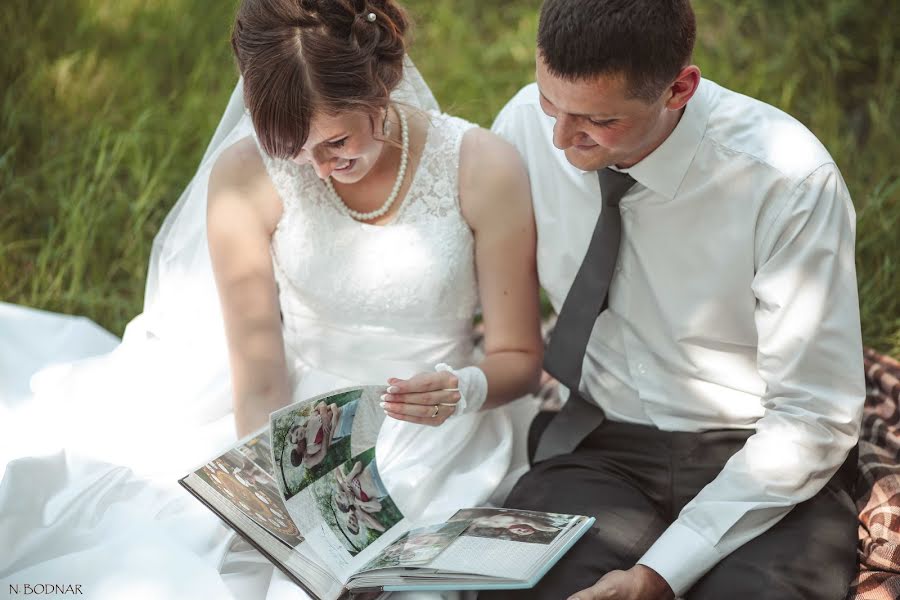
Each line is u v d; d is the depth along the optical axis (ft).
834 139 11.97
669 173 6.47
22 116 12.26
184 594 6.00
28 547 6.39
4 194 11.53
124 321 10.44
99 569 6.07
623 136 5.99
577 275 7.03
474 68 13.69
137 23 13.92
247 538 5.97
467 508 6.82
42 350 8.96
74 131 12.33
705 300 6.76
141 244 10.93
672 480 7.06
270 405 7.31
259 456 6.43
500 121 7.82
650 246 6.79
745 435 6.95
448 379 6.59
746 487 6.23
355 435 6.59
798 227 6.31
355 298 7.42
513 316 7.45
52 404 7.93
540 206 7.29
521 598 6.15
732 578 6.15
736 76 13.11
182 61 13.65
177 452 7.38
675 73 5.88
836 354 6.28
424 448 7.27
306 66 6.17
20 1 13.52
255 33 6.25
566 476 7.09
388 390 6.44
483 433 7.62
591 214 7.01
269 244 7.59
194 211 7.88
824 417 6.24
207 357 7.92
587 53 5.61
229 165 7.45
